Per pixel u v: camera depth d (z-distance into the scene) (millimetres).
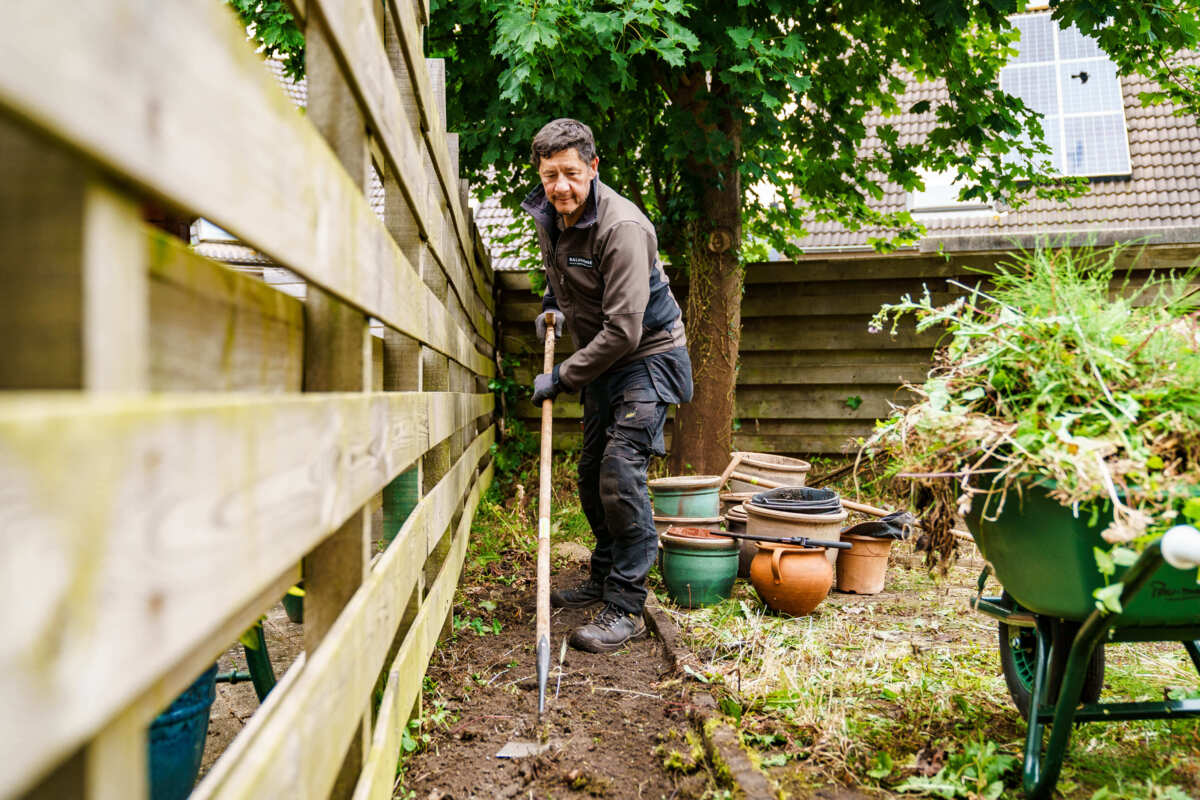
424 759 2375
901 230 7684
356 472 1424
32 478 504
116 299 658
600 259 3457
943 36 5945
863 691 2879
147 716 811
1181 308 2252
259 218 916
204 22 771
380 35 1741
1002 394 2234
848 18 6082
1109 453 1896
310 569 1547
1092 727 2561
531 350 7734
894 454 2461
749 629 3498
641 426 3562
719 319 5855
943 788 2164
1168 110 11969
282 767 1000
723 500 5082
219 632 1107
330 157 1239
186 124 724
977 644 3457
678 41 4734
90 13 564
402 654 2100
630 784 2262
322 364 1527
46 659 523
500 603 4066
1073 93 12523
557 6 4547
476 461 5062
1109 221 11094
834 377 7375
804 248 10219
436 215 2809
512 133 5598
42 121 503
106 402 600
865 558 4285
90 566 571
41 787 612
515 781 2256
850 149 6824
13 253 609
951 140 6652
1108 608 1799
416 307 2164
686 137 5480
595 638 3365
